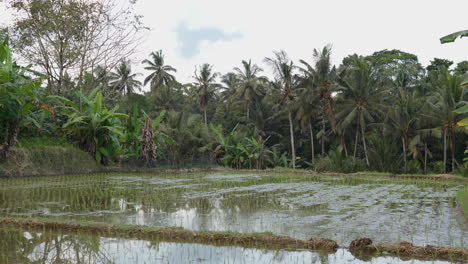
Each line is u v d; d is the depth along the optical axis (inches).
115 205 419.8
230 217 351.9
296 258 227.9
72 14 993.5
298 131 1685.5
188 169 1040.8
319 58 1302.9
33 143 836.6
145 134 963.3
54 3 997.2
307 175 957.2
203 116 2226.9
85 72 1194.0
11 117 704.4
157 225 314.8
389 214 371.9
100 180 703.1
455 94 1160.8
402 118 1219.2
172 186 622.8
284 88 1371.8
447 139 1286.9
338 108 1366.9
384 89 1317.7
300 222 330.0
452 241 265.3
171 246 252.8
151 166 1056.2
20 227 299.9
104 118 898.1
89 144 918.4
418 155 1309.1
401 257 230.7
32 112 804.0
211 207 410.9
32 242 260.2
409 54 1900.8
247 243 258.8
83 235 279.3
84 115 913.5
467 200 429.4
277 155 1434.5
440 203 452.4
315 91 1342.3
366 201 466.3
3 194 497.0
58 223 299.3
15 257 228.5
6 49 721.0
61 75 1019.3
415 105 1241.4
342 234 286.2
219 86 1907.0
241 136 1298.0
